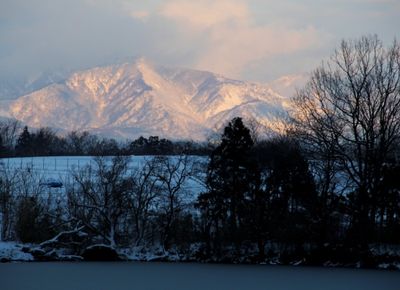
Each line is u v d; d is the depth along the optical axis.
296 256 191.88
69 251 199.00
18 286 138.50
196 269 176.12
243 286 144.88
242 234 198.00
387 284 149.75
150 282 148.75
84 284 142.75
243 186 199.12
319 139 190.62
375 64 189.00
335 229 195.12
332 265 188.25
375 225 193.88
